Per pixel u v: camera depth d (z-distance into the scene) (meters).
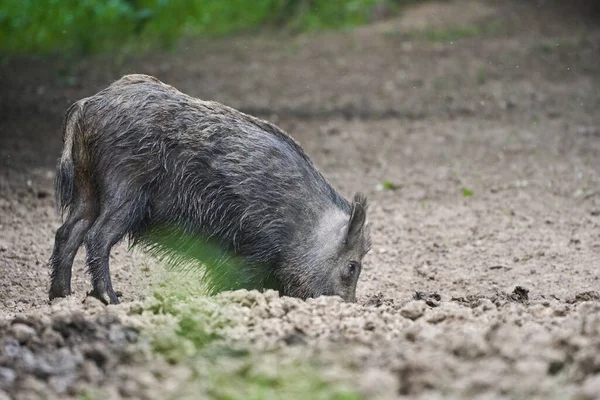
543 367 13.41
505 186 33.53
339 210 21.45
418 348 14.67
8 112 41.53
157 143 19.97
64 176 19.98
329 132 41.12
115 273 24.36
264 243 20.70
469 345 14.27
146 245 21.06
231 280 21.09
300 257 20.84
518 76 50.41
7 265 24.92
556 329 15.71
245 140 20.55
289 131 41.12
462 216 30.55
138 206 20.00
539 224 29.53
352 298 20.94
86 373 13.89
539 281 24.55
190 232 20.58
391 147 39.00
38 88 45.62
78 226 20.17
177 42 59.72
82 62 51.72
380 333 15.91
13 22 55.12
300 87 49.19
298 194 20.81
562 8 67.31
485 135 40.44
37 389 13.35
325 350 14.51
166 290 21.88
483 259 26.61
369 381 12.96
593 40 57.66
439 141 39.72
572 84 48.69
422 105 45.75
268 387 13.22
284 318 17.12
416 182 34.34
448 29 62.53
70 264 20.06
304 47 59.41
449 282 24.73
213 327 16.28
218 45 59.62
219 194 20.38
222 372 13.64
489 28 62.28
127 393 13.10
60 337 15.35
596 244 27.52
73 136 20.11
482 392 12.82
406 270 25.81
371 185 34.19
